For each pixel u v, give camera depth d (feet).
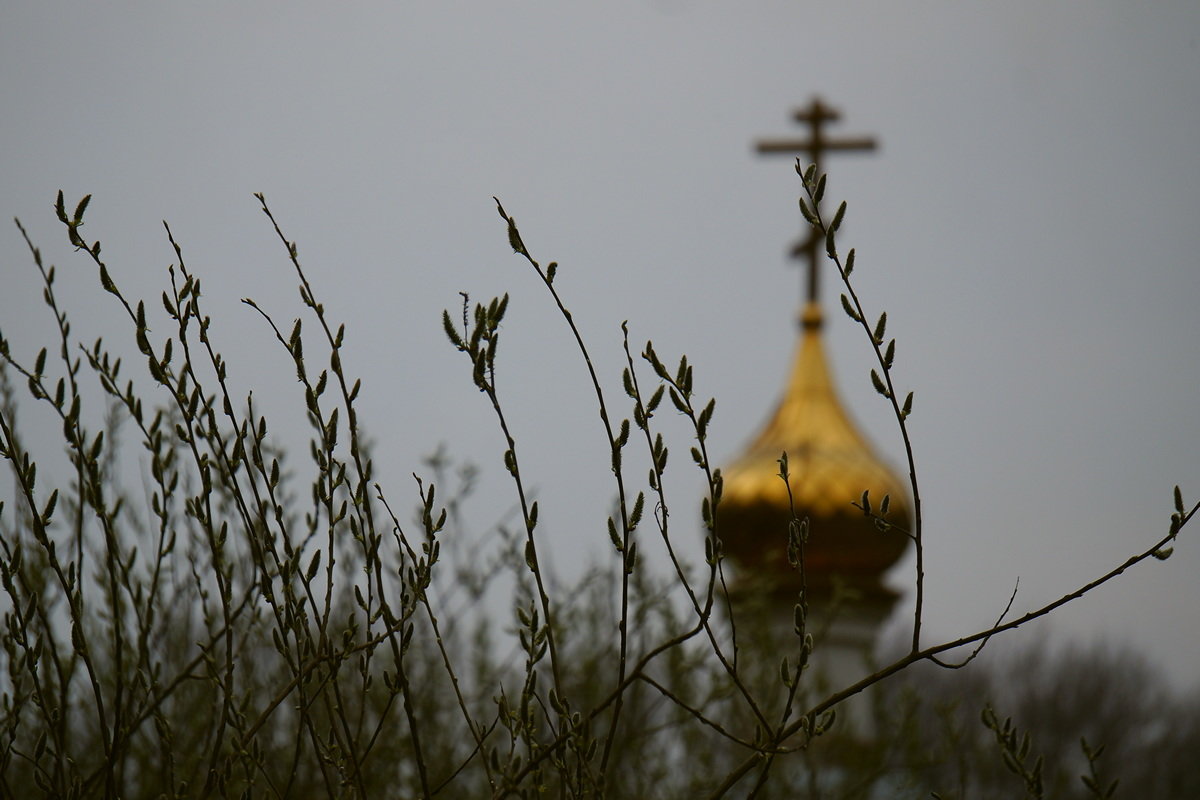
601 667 86.22
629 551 44.39
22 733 64.18
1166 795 278.05
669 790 85.71
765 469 197.47
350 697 71.00
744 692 43.62
